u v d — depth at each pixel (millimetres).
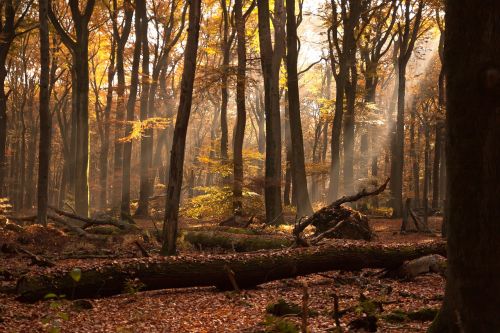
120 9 32969
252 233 17797
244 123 24984
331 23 30062
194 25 12844
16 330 7035
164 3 37219
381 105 42719
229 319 7805
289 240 14453
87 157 25922
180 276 9359
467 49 4145
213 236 15883
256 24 35969
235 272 9695
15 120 52719
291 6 23641
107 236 18547
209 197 24344
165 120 28344
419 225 24203
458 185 4211
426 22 29266
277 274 10078
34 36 40844
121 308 8594
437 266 10766
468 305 4188
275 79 24109
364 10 28125
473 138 4121
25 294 8406
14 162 51875
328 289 10203
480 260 4113
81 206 25594
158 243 17188
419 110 40062
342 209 16219
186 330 7211
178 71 45656
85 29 26203
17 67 44781
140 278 9109
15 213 34875
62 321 7570
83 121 25859
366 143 38156
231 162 25797
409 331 6582
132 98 30266
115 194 34219
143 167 32281
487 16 4082
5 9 27656
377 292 9711
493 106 4051
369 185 34375
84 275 8719
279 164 23844
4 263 13297
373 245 10969
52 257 14375
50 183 56594
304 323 4883
